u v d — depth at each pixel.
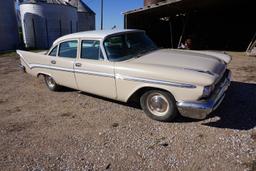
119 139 4.06
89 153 3.73
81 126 4.64
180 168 3.23
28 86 7.78
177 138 3.96
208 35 18.75
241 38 17.31
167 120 4.50
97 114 5.12
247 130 4.03
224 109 4.86
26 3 27.67
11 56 17.11
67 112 5.36
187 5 14.62
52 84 6.76
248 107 4.89
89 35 5.27
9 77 9.42
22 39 29.88
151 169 3.26
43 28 27.98
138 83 4.47
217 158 3.37
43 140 4.21
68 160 3.59
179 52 5.29
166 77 4.13
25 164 3.56
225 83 4.57
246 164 3.19
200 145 3.71
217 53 5.34
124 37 5.30
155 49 5.59
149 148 3.74
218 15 18.55
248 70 8.14
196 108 3.95
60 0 31.69
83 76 5.41
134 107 5.35
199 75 3.89
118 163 3.44
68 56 5.78
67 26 29.94
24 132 4.55
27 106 5.94
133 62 4.71
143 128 4.37
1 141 4.27
